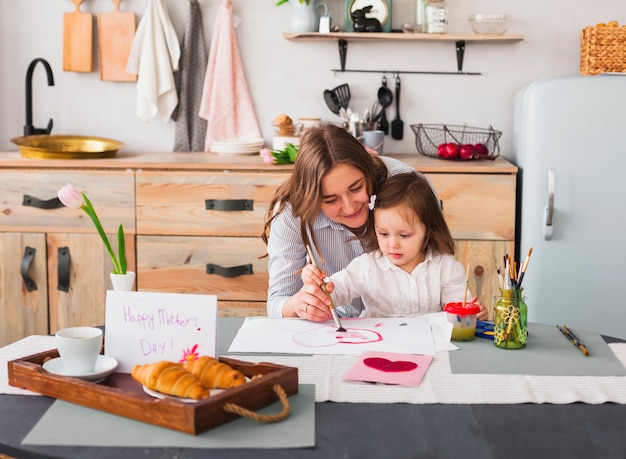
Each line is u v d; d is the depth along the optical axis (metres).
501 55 3.45
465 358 1.52
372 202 1.90
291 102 3.54
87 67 3.52
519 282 1.61
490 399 1.31
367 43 3.47
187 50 3.48
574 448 1.13
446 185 2.99
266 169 3.00
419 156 3.40
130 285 1.67
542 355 1.55
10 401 1.30
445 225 1.93
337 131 1.89
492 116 3.48
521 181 3.05
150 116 3.47
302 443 1.13
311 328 1.71
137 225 3.06
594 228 2.94
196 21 3.48
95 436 1.16
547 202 2.94
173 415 1.17
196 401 1.23
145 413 1.20
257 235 3.03
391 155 3.44
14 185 3.08
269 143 3.57
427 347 1.58
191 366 1.30
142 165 3.04
